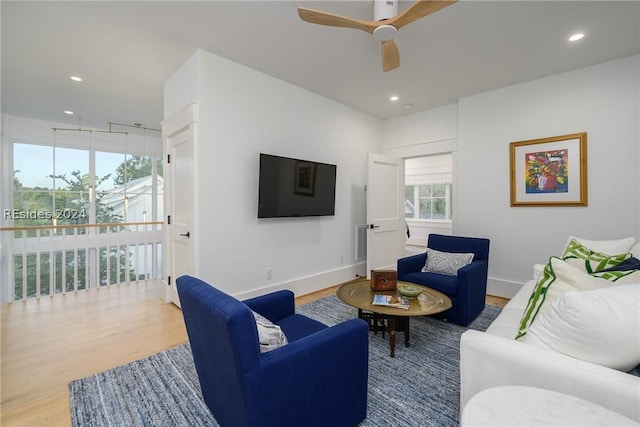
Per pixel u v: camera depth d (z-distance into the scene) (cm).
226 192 294
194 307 128
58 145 509
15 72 314
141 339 246
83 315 297
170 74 319
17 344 236
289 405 117
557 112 320
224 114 291
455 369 201
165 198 341
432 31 242
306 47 270
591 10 215
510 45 264
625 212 286
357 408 143
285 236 351
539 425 79
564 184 317
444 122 423
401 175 474
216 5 212
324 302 339
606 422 79
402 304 214
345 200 428
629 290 100
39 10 213
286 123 346
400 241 470
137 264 434
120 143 571
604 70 294
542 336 112
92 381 187
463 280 264
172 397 171
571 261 189
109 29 239
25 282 339
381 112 454
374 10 207
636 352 91
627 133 284
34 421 154
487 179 369
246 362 105
